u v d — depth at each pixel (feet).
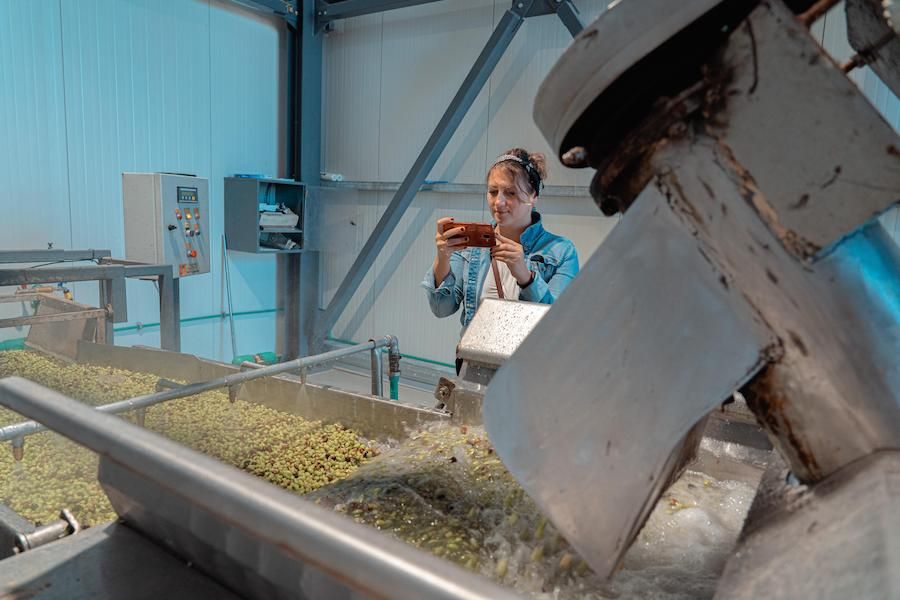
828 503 1.20
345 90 16.84
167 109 13.93
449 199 15.07
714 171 1.29
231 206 15.24
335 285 17.83
